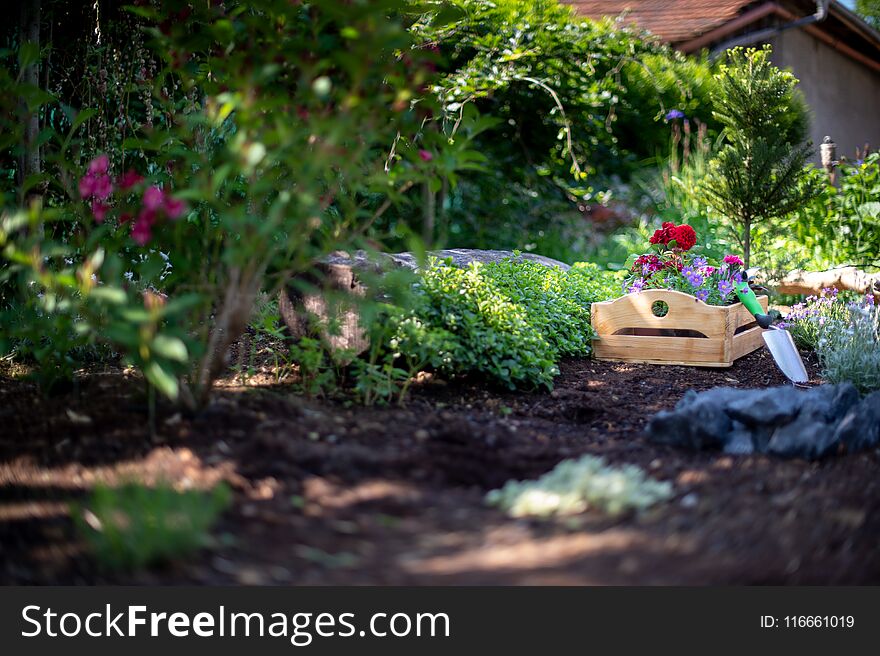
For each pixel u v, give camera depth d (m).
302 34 3.08
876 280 5.61
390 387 3.65
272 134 2.67
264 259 3.19
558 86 7.68
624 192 8.81
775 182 6.21
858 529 2.37
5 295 4.16
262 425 3.07
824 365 4.87
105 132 4.54
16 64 4.33
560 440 3.32
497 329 4.16
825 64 12.38
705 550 2.20
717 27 9.70
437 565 2.11
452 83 5.56
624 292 5.52
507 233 8.41
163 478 2.54
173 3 3.38
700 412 3.16
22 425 3.15
